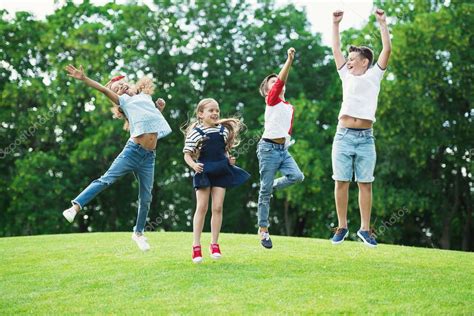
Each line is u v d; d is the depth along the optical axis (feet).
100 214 84.07
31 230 78.18
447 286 18.86
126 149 21.99
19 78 78.07
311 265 21.68
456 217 77.05
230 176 21.74
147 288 19.08
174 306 17.17
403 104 64.39
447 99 67.77
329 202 71.51
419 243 75.97
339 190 22.17
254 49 79.41
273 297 17.61
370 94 21.61
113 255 24.72
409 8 69.36
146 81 22.90
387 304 16.93
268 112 23.12
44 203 74.54
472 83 64.34
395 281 19.31
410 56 64.18
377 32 67.87
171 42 79.00
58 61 75.87
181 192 83.51
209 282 19.30
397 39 64.18
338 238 22.36
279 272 20.48
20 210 74.84
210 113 21.61
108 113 74.74
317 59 81.51
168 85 79.71
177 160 77.97
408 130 65.51
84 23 76.59
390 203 66.64
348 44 72.90
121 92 22.70
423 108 63.31
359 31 72.90
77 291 19.44
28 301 18.72
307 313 16.29
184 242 28.81
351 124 21.71
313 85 81.15
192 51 78.89
